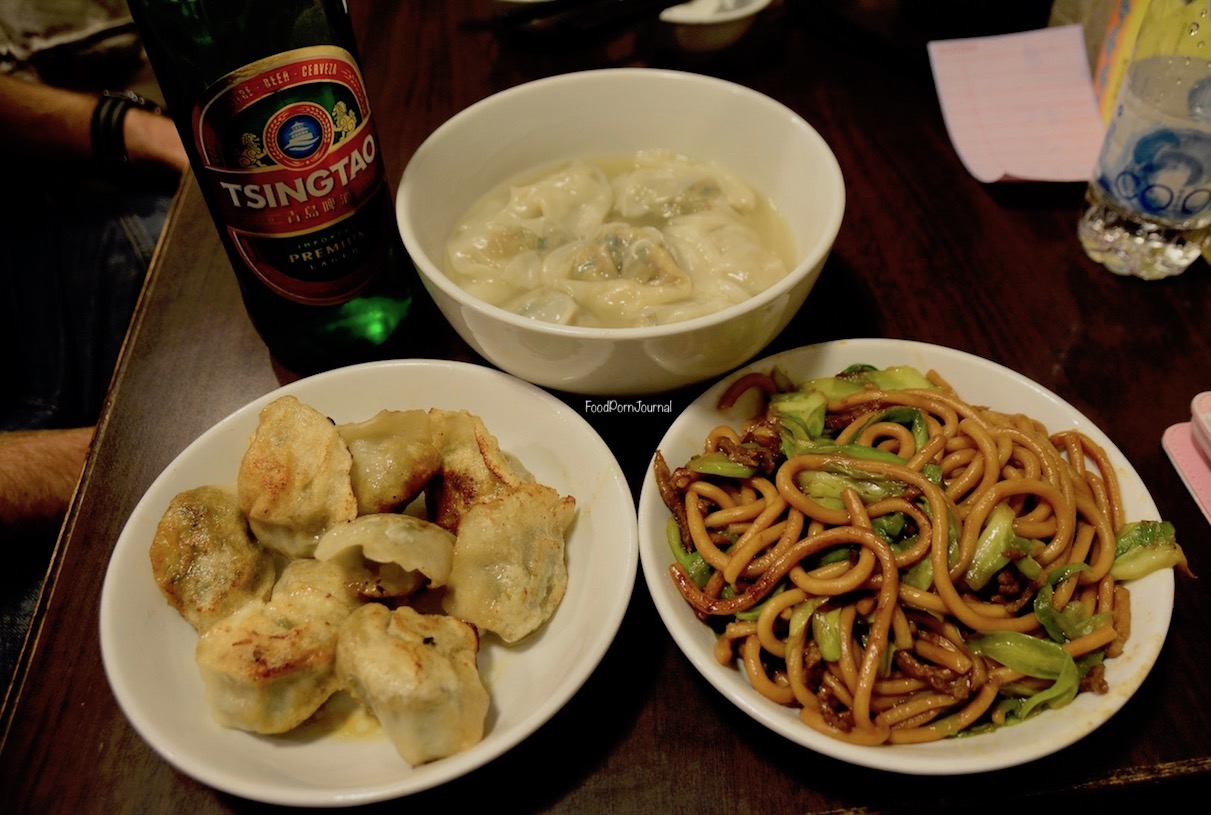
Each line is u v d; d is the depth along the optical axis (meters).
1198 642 0.40
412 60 0.75
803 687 0.37
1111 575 0.39
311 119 0.42
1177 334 0.53
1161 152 0.51
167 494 0.43
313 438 0.42
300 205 0.44
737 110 0.53
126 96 0.85
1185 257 0.54
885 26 0.74
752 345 0.44
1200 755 0.37
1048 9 0.72
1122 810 0.43
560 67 0.73
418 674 0.34
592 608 0.40
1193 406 0.46
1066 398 0.50
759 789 0.36
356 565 0.40
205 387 0.52
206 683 0.36
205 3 0.42
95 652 0.41
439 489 0.44
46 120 0.81
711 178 0.55
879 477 0.40
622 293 0.50
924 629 0.39
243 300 0.55
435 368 0.47
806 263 0.43
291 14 0.43
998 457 0.41
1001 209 0.60
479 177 0.54
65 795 0.37
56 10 0.83
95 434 0.50
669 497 0.42
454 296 0.42
